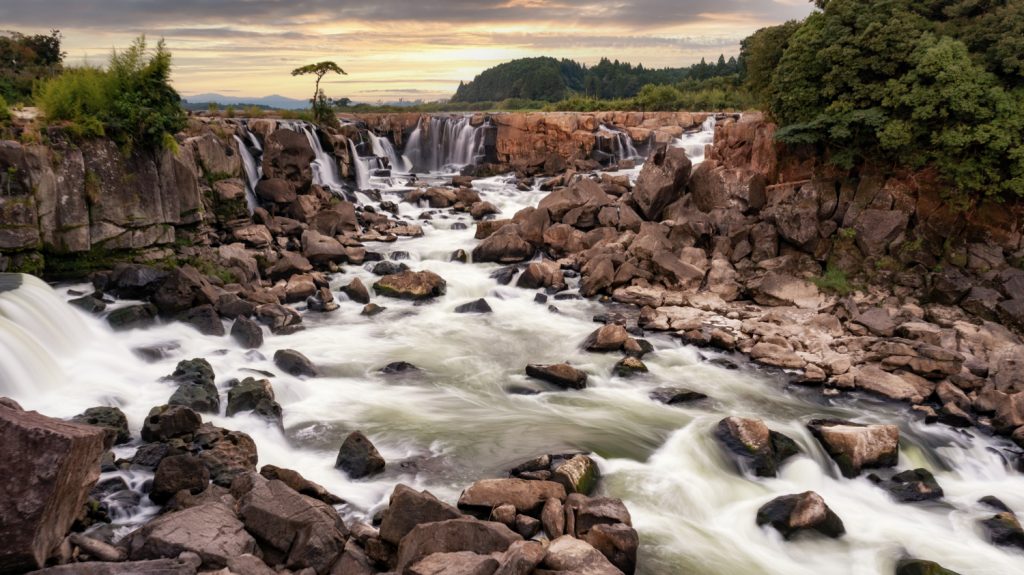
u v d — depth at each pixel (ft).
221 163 88.84
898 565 35.65
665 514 39.01
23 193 60.70
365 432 46.80
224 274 76.69
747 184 96.48
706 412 54.44
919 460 49.06
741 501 41.75
